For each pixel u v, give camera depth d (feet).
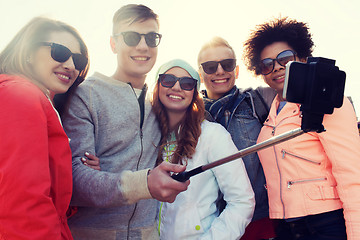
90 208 6.00
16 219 3.31
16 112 3.55
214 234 6.11
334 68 3.38
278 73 7.59
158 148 7.06
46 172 3.63
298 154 6.24
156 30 6.99
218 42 9.05
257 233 7.99
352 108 5.88
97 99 6.23
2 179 3.33
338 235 5.83
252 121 8.42
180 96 6.93
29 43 4.64
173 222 6.40
